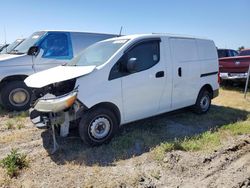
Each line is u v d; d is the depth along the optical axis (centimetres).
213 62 747
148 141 536
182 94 651
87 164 445
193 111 732
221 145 513
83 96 477
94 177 402
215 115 734
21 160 437
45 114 483
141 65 553
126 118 543
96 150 493
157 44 589
